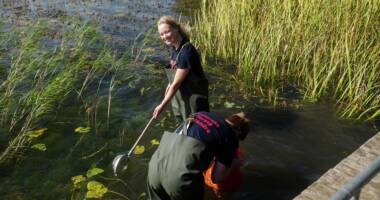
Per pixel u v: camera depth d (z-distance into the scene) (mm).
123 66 6418
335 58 5938
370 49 5914
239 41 7066
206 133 3051
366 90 5387
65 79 5324
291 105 5531
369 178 1903
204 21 7551
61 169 4121
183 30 3822
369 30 6332
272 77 6070
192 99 3926
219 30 7227
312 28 6367
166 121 5055
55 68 5812
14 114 4848
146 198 3760
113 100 5500
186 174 2992
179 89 3963
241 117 3465
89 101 5434
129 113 5215
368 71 5711
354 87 5637
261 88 5887
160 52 7188
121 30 8078
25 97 5094
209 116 3176
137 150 4410
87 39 7363
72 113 5137
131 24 8477
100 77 6086
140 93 5719
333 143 4691
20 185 3865
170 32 3738
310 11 6453
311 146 4617
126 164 4184
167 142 3164
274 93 5855
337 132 4914
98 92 5680
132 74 6266
